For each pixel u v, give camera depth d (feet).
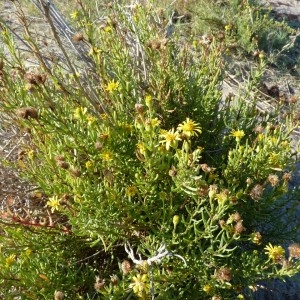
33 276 1.32
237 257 1.53
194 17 3.52
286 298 1.77
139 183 1.44
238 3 3.85
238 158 1.54
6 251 1.37
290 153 1.88
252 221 1.65
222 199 1.30
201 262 1.40
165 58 1.89
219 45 2.06
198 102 1.87
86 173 1.54
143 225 1.49
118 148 1.53
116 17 2.13
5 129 2.07
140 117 1.38
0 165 1.82
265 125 1.97
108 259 1.57
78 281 1.44
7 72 1.66
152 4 2.13
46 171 1.55
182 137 1.40
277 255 1.35
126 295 1.38
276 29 3.67
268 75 3.19
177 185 1.36
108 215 1.40
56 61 2.00
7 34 1.59
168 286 1.45
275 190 1.63
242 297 1.40
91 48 1.74
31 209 1.72
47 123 1.39
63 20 1.84
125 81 1.73
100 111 1.74
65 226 1.63
